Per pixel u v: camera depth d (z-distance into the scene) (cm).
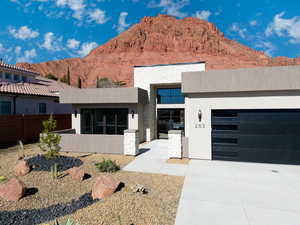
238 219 421
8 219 416
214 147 936
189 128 962
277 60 14388
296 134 844
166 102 1677
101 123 1469
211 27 18112
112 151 1064
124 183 618
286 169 784
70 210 454
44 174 687
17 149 1169
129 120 1406
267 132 875
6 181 629
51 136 832
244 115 901
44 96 1933
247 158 898
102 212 432
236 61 12362
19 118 1459
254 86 849
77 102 1388
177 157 960
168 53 13312
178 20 19125
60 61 12275
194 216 431
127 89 1312
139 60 12225
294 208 469
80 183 619
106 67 11588
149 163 877
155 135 1686
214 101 927
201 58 12381
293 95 835
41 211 451
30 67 11050
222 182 641
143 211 443
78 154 1056
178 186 603
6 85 1781
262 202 500
